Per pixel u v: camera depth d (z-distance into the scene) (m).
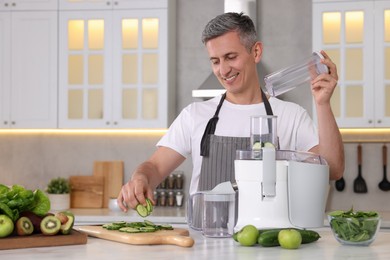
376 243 2.13
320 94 2.22
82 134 5.38
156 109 4.91
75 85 4.99
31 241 2.03
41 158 5.41
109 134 5.36
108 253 1.90
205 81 4.85
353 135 5.04
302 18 5.16
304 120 2.76
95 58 5.00
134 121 4.93
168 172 2.79
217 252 1.91
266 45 5.18
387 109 4.62
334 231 2.10
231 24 2.46
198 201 2.32
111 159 5.34
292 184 2.12
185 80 5.29
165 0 4.89
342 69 4.67
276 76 2.23
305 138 2.74
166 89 4.90
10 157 5.44
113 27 4.96
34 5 5.02
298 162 2.12
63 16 5.00
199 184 2.68
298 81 2.24
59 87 5.01
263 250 1.96
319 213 2.16
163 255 1.85
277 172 2.12
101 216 4.50
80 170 5.37
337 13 4.69
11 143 5.44
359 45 4.65
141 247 2.02
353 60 4.67
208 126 2.73
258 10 5.20
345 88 4.67
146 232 2.21
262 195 2.12
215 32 2.48
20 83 5.04
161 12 4.90
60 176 5.39
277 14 5.18
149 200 2.27
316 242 2.16
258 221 2.12
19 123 5.03
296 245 1.97
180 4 5.31
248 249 1.97
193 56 5.29
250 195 2.13
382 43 4.61
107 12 4.96
